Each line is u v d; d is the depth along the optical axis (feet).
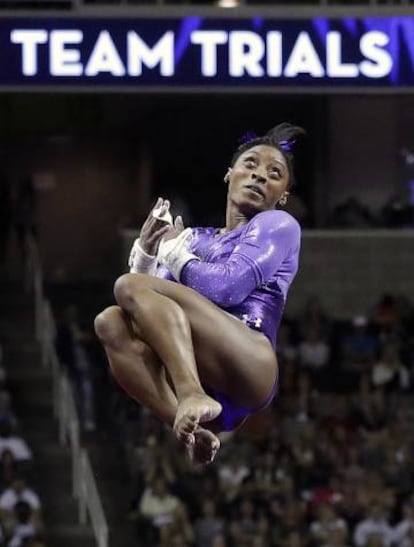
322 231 140.15
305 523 98.78
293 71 78.84
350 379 121.08
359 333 126.72
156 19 78.79
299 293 140.15
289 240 31.14
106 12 78.74
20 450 108.88
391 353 120.88
